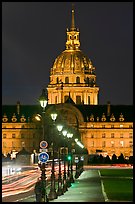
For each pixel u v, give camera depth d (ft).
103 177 432.66
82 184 344.28
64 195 258.98
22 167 552.00
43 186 202.28
